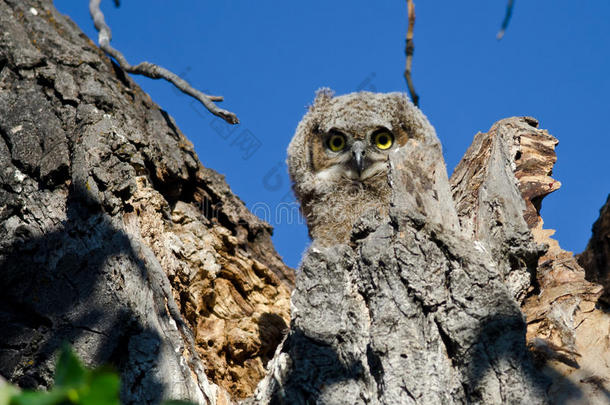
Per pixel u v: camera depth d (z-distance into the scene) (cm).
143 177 1139
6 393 275
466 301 896
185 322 1038
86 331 905
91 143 1069
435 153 1048
